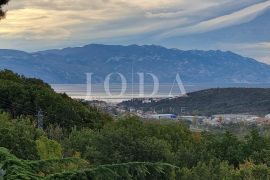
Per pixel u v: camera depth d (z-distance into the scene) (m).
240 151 45.53
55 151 32.16
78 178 5.13
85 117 65.75
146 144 38.19
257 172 36.78
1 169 4.89
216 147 46.09
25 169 4.93
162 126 49.66
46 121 61.50
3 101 62.50
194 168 35.75
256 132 46.97
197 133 54.25
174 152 44.28
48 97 62.91
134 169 5.34
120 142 37.97
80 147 43.62
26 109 62.38
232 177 36.34
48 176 5.04
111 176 5.22
